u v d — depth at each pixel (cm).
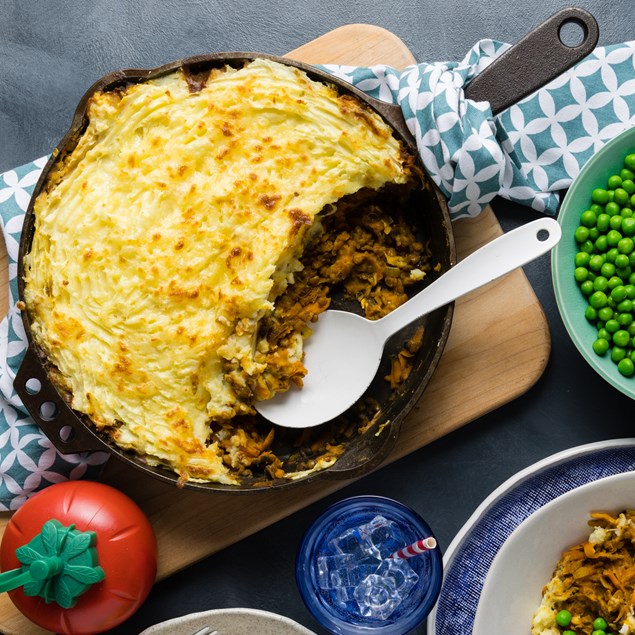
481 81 95
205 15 106
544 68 94
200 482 95
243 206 94
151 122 94
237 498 102
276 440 100
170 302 94
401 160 95
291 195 94
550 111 102
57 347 95
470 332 101
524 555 97
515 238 94
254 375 95
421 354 100
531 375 101
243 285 93
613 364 100
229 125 94
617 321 99
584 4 105
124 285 94
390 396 101
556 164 102
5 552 97
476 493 103
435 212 97
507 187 102
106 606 97
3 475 100
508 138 100
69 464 100
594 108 102
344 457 99
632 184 99
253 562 103
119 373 94
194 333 94
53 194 95
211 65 95
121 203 94
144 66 106
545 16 105
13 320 100
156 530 101
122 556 96
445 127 94
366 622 98
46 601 95
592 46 94
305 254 98
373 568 99
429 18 105
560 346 103
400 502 102
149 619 103
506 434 103
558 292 98
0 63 106
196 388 95
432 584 96
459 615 100
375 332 98
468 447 103
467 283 94
